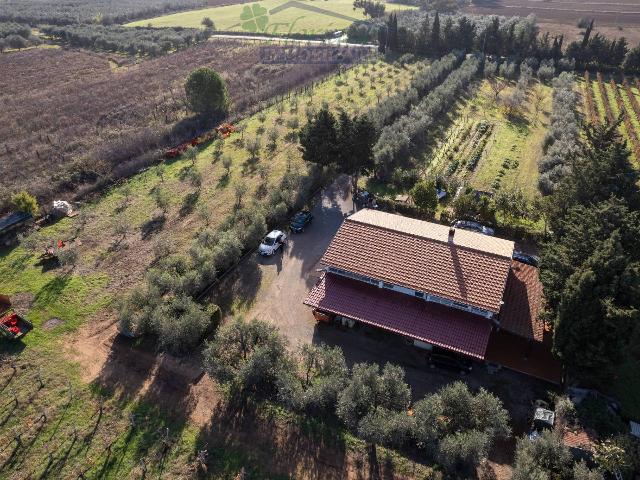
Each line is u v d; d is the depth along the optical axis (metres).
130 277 42.56
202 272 39.97
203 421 30.20
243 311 39.50
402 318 35.44
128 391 32.22
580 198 39.75
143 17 159.12
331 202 54.59
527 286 38.12
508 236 47.72
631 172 39.97
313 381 32.94
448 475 26.73
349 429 29.52
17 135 71.75
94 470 27.47
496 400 28.75
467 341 33.34
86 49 120.19
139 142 65.75
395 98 74.50
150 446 28.70
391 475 26.83
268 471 27.27
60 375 33.41
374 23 131.00
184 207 52.91
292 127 71.00
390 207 51.94
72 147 67.19
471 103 81.94
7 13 152.25
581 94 86.62
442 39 107.56
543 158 59.94
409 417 28.36
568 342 29.67
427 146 66.62
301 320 38.62
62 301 39.88
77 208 53.09
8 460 28.06
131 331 35.72
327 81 93.69
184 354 35.00
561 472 26.25
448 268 35.97
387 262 37.47
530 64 99.12
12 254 45.81
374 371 30.67
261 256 45.84
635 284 27.94
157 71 101.00
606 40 99.88
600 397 30.39
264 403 31.23
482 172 60.03
